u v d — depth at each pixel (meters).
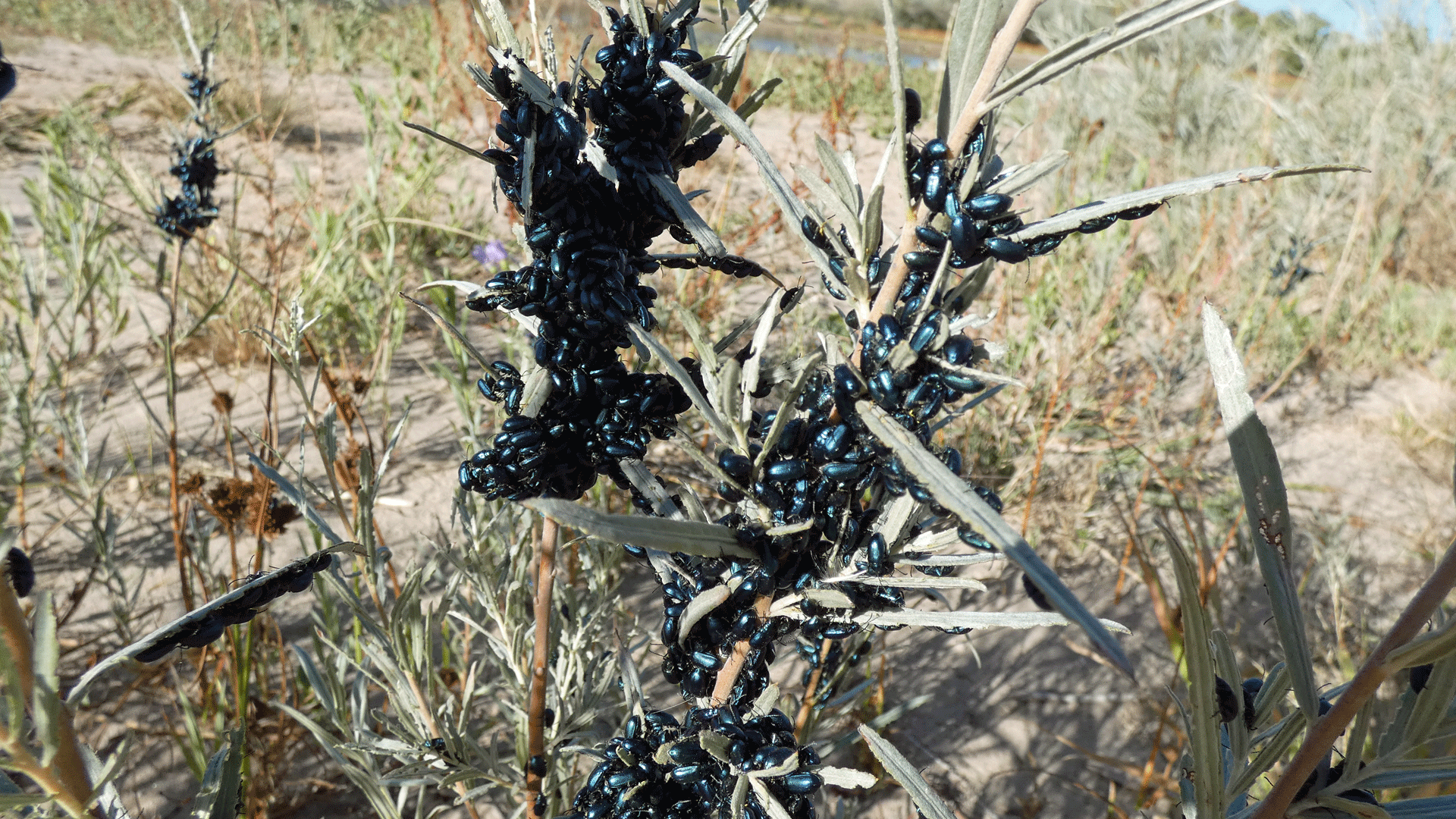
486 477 0.12
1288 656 0.11
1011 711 0.33
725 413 0.10
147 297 0.55
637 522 0.09
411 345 0.54
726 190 0.56
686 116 0.12
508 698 0.28
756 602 0.12
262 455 0.41
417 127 0.10
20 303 0.45
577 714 0.20
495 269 0.48
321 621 0.23
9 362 0.39
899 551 0.11
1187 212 0.74
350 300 0.53
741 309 0.55
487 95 0.11
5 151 0.76
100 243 0.49
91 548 0.35
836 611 0.11
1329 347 0.66
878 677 0.32
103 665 0.10
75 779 0.10
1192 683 0.11
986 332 0.53
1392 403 0.61
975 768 0.31
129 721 0.29
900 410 0.10
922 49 0.76
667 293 0.51
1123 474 0.48
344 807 0.27
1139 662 0.36
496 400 0.13
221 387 0.47
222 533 0.36
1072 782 0.30
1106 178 0.77
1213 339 0.11
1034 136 0.73
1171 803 0.29
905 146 0.09
